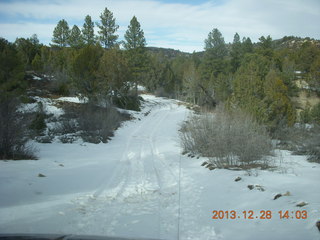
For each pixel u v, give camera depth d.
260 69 18.12
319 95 39.41
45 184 6.49
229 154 9.01
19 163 8.52
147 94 60.62
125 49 47.56
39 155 10.97
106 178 7.89
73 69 26.09
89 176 7.89
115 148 14.86
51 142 14.90
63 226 4.20
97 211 4.98
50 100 27.06
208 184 6.62
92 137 16.50
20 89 17.81
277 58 42.38
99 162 10.35
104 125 17.53
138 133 20.98
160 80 63.41
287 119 15.20
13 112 10.26
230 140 9.26
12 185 5.98
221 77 43.53
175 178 7.81
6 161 8.65
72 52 41.16
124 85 31.03
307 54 48.50
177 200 5.65
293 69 44.41
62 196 5.82
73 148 13.75
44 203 5.24
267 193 5.26
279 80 16.59
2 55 16.97
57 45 58.41
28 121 10.66
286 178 6.42
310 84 40.16
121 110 29.31
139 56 47.31
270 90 15.77
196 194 5.95
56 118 20.81
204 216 4.60
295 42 106.50
